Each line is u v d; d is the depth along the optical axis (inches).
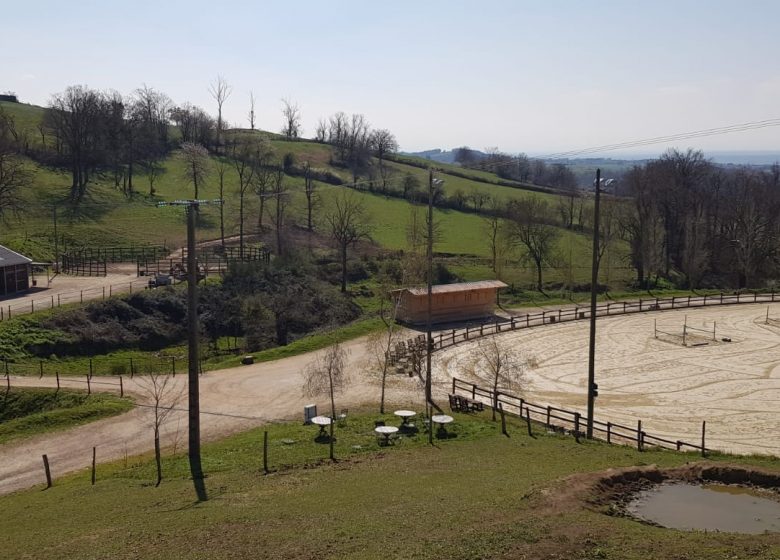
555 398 1567.4
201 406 1416.1
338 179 4660.4
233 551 625.0
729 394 1606.8
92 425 1289.4
